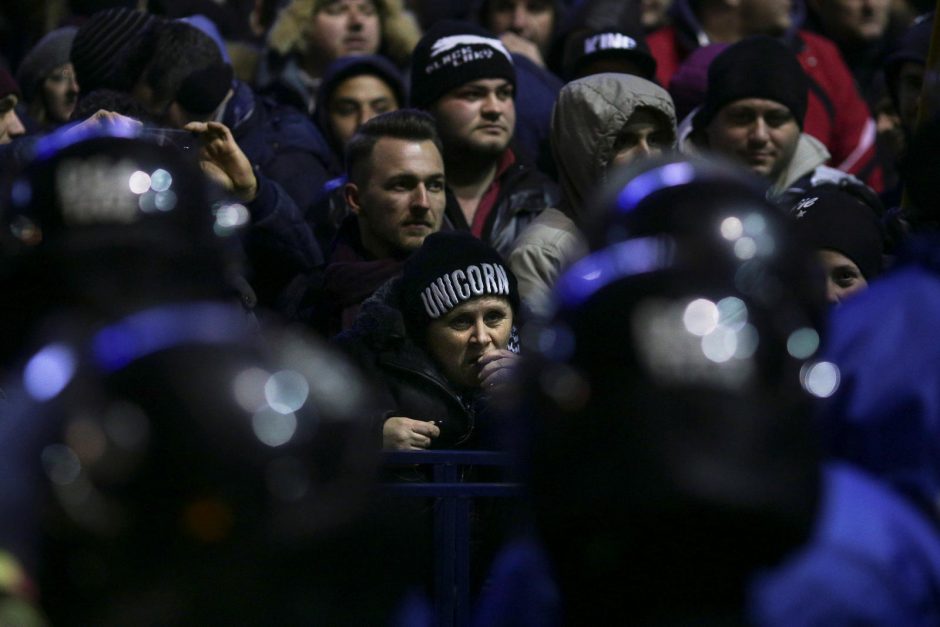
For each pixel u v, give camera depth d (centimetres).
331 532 310
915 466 446
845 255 969
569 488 325
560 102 1102
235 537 303
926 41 1402
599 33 1412
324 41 1474
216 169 982
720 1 1545
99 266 334
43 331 335
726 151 1238
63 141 354
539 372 335
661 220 337
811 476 328
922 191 510
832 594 343
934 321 459
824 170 1266
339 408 314
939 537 369
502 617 381
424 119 1072
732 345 321
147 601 303
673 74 1493
